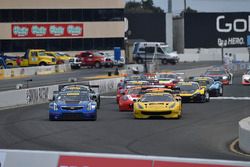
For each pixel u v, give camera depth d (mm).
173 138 64250
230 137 64938
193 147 57156
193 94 117188
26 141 61781
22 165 25547
